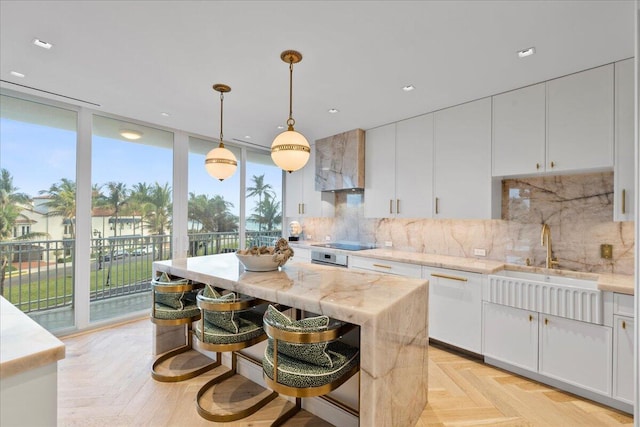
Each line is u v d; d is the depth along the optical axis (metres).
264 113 3.38
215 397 2.14
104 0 1.59
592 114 2.26
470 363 2.69
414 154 3.44
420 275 3.10
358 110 3.24
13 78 2.54
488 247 3.17
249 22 1.78
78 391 2.19
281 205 5.62
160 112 3.38
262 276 2.18
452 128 3.10
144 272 3.90
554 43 1.95
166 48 2.07
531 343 2.34
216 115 3.47
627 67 2.12
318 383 1.43
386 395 1.49
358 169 3.93
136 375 2.42
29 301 3.03
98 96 2.93
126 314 3.71
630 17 1.68
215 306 1.89
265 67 2.32
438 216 3.21
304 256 4.43
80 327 3.30
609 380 2.00
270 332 1.50
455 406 2.06
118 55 2.16
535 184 2.86
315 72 2.39
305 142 2.20
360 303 1.54
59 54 2.15
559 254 2.71
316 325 1.46
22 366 0.87
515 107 2.66
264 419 1.92
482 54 2.10
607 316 2.01
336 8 1.65
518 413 1.99
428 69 2.33
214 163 2.68
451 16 1.70
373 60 2.20
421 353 1.95
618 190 2.15
